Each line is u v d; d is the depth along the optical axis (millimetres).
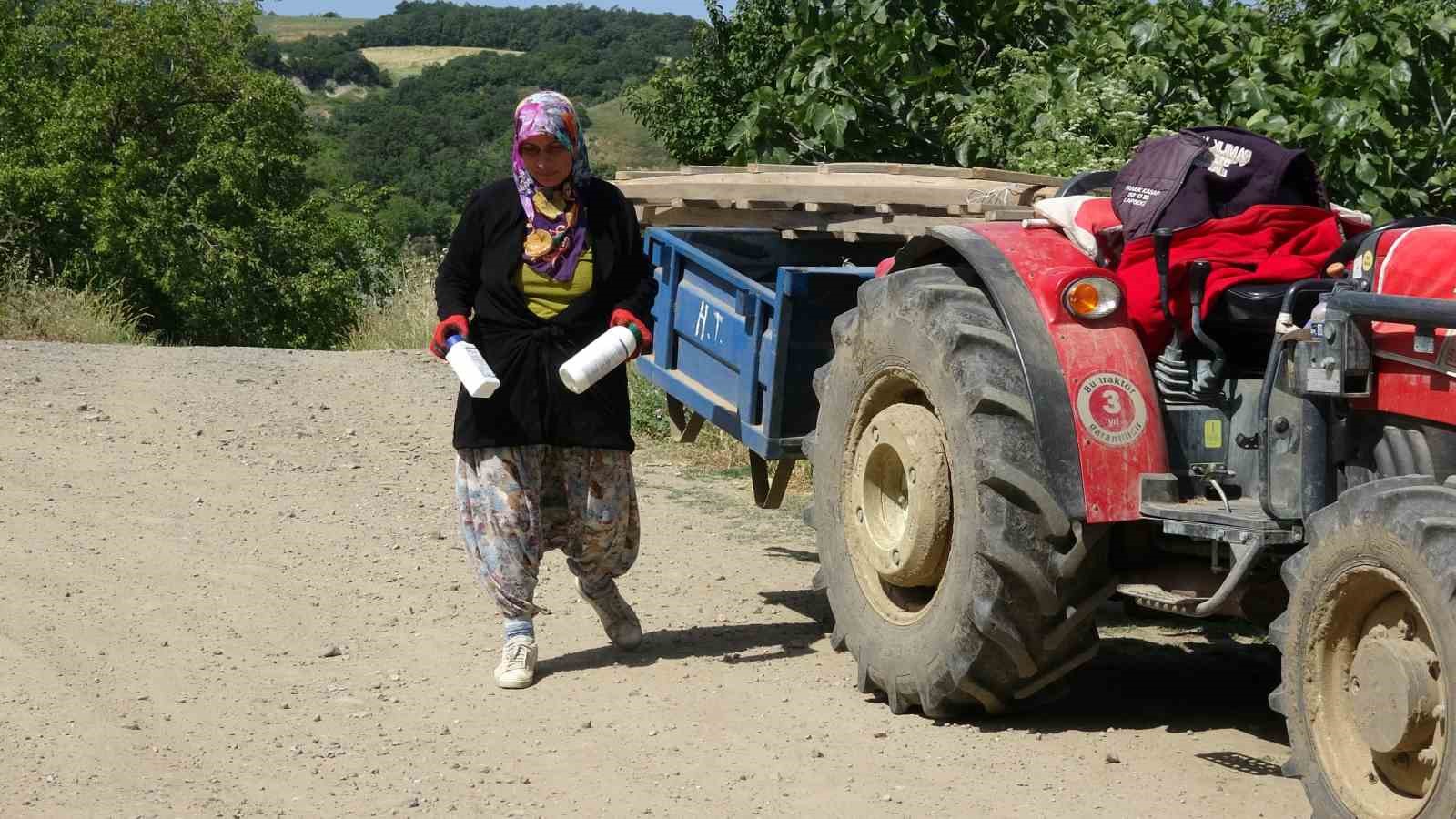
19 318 15727
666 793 4207
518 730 4777
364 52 151250
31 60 30688
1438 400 3750
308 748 4543
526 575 5301
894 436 4977
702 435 10156
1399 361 3844
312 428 10383
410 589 6559
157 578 6570
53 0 31312
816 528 5500
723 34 18641
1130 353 4555
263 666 5406
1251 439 4523
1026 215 5922
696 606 6461
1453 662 3338
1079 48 9555
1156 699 5195
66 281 24281
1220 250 4555
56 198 27344
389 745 4594
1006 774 4363
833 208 6699
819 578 5480
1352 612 3734
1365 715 3592
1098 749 4605
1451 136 8672
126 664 5344
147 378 11727
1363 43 8891
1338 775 3723
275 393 11430
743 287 6148
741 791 4223
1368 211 8391
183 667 5348
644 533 7797
